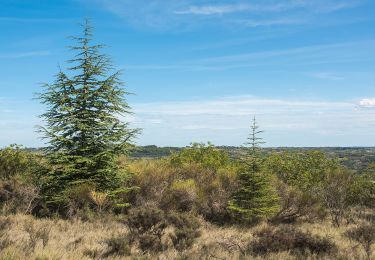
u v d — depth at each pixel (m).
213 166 17.19
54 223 11.51
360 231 10.57
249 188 13.57
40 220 11.81
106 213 12.84
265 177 13.70
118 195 13.79
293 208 14.41
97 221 11.91
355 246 9.20
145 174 14.79
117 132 14.05
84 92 13.95
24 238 8.58
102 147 14.01
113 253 8.16
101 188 13.48
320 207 15.03
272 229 10.05
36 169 13.70
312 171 17.11
